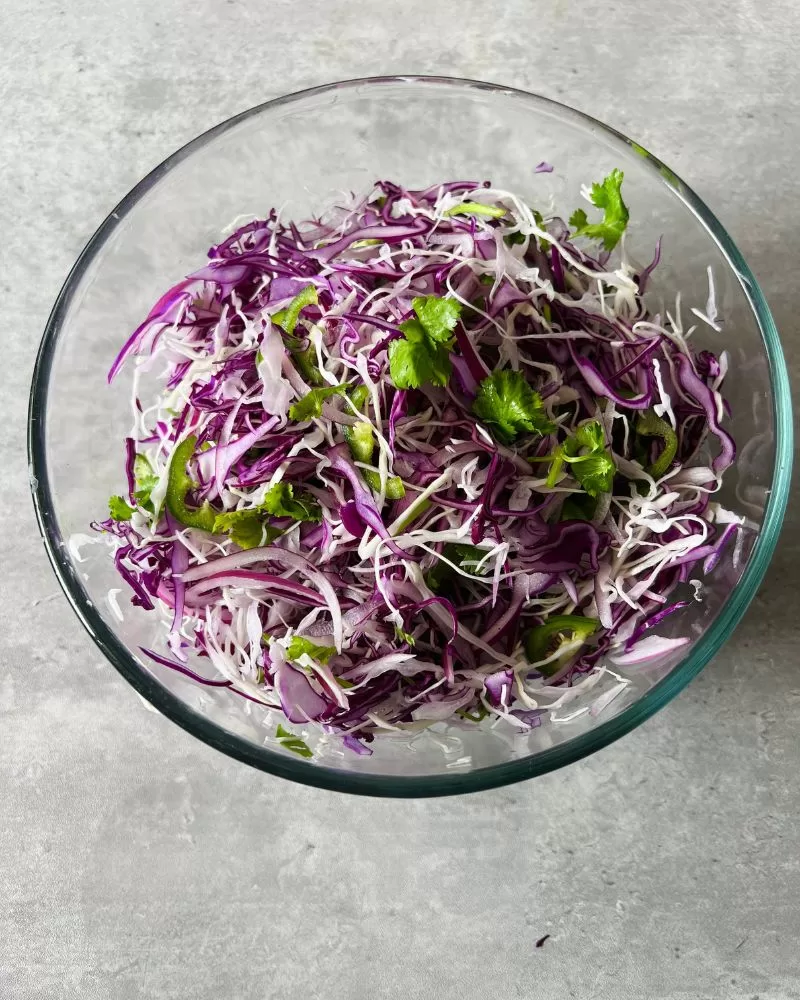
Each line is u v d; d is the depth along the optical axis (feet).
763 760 1.56
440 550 1.29
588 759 1.57
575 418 1.32
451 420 1.26
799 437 1.62
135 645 1.46
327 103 1.53
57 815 1.60
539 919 1.54
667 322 1.53
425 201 1.46
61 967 1.57
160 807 1.59
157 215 1.56
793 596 1.58
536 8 1.74
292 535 1.30
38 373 1.44
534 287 1.33
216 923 1.56
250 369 1.33
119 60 1.75
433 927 1.55
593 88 1.71
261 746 1.37
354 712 1.32
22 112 1.75
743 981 1.52
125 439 1.52
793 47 1.71
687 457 1.40
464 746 1.45
